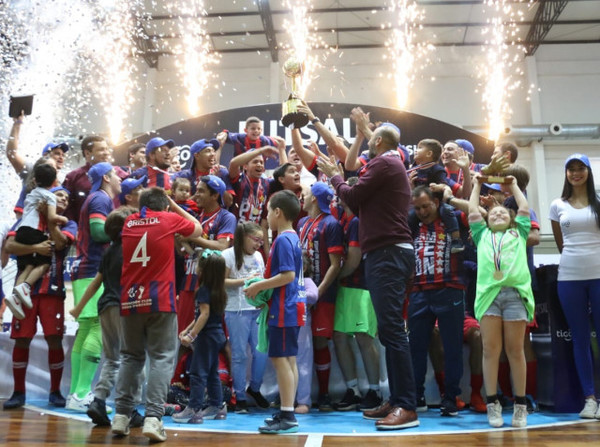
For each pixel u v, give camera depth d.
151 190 2.99
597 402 3.64
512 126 13.89
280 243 3.04
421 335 3.79
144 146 5.37
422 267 3.78
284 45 15.31
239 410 3.79
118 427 2.68
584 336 3.65
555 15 13.73
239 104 15.12
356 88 15.06
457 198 3.93
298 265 3.10
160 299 2.74
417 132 6.82
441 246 3.77
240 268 3.90
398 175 3.18
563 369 3.83
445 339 3.68
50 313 3.97
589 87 14.78
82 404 3.69
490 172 3.53
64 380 4.27
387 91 14.99
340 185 3.31
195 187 4.64
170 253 2.85
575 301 3.69
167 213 2.93
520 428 3.07
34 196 4.01
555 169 14.39
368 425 3.17
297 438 2.69
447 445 2.49
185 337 3.35
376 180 3.13
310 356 3.86
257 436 2.76
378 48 15.24
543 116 14.66
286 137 6.91
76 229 4.17
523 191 4.11
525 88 14.84
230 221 4.11
